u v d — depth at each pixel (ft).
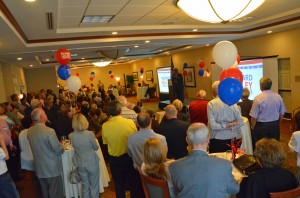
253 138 12.57
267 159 5.63
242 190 5.81
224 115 9.36
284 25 20.04
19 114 18.11
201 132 5.32
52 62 38.17
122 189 9.61
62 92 36.94
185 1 10.37
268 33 24.73
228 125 9.34
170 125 9.09
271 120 11.78
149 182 6.43
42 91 28.27
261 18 19.56
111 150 9.48
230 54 9.37
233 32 24.17
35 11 11.13
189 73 40.24
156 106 41.68
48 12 11.53
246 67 25.41
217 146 9.66
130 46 26.27
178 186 5.32
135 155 8.25
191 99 40.32
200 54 37.01
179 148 8.93
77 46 21.15
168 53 42.73
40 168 9.76
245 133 12.13
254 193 5.55
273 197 5.08
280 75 25.32
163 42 24.68
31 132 9.77
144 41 22.43
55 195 9.95
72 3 11.46
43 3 10.08
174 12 14.80
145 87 52.65
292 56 23.41
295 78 23.47
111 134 9.32
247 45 28.58
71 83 14.75
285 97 25.17
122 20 16.06
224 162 5.16
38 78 44.52
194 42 27.50
